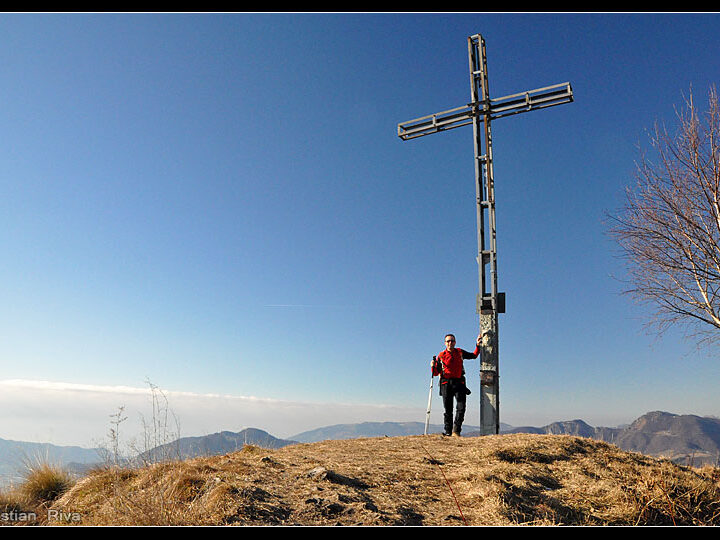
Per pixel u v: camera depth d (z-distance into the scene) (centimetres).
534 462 754
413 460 748
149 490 544
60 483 636
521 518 549
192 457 697
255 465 663
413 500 575
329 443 963
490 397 1295
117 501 532
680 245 1627
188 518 472
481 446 852
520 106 1386
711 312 1582
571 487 656
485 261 1380
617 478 695
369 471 668
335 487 577
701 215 1609
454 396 1166
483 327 1336
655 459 827
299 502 531
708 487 682
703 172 1584
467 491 615
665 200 1658
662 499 619
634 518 577
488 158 1409
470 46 1464
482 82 1441
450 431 1147
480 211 1398
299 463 702
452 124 1467
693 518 597
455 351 1186
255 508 499
